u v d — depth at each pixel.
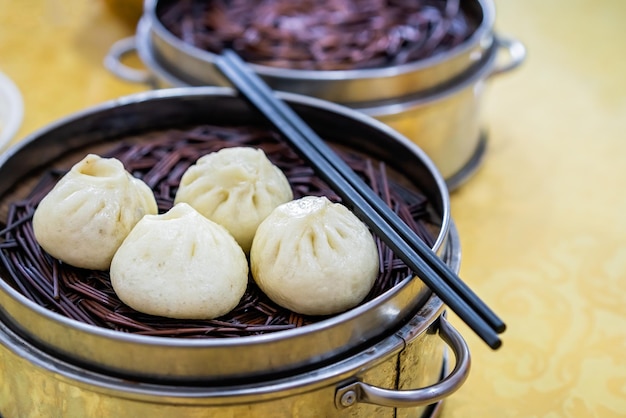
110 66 1.04
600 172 1.05
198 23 1.05
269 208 0.77
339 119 0.87
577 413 0.82
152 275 0.71
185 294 0.71
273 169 0.80
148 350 0.67
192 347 0.67
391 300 0.70
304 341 0.68
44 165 0.85
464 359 0.70
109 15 1.35
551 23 1.38
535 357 0.86
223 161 0.79
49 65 1.20
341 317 0.68
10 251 0.77
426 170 0.81
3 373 0.73
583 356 0.86
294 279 0.72
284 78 0.93
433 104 0.95
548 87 1.21
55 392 0.70
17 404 0.73
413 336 0.70
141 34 1.05
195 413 0.68
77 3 1.38
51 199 0.74
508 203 1.01
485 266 0.94
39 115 1.08
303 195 0.83
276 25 1.04
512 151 1.08
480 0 1.04
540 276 0.93
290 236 0.72
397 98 0.95
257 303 0.74
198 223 0.72
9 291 0.69
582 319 0.89
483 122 1.12
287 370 0.68
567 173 1.05
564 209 1.00
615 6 1.44
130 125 0.88
